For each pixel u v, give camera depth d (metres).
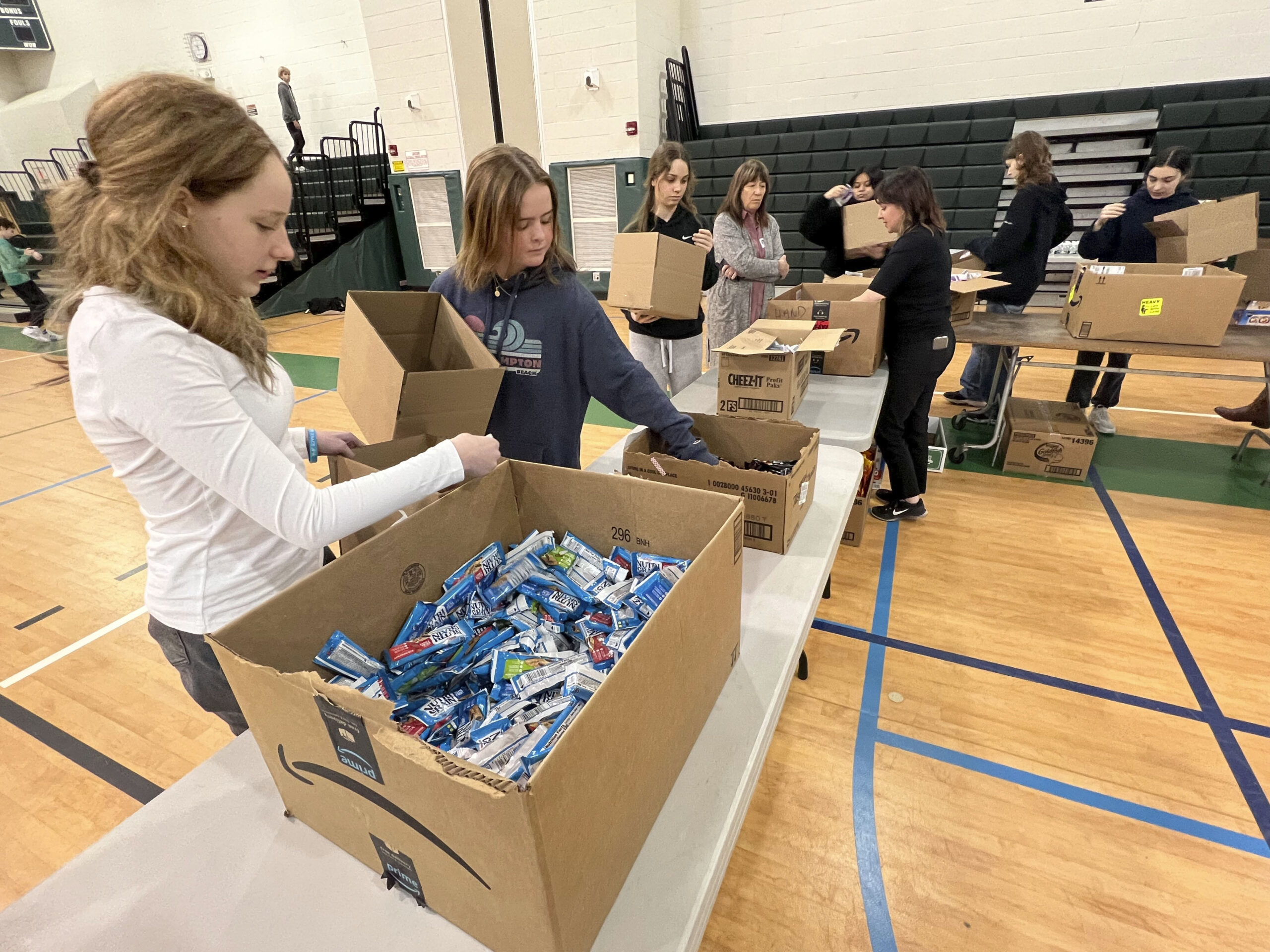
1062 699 1.74
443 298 1.21
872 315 2.20
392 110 7.12
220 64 8.30
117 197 0.60
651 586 0.77
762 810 1.47
